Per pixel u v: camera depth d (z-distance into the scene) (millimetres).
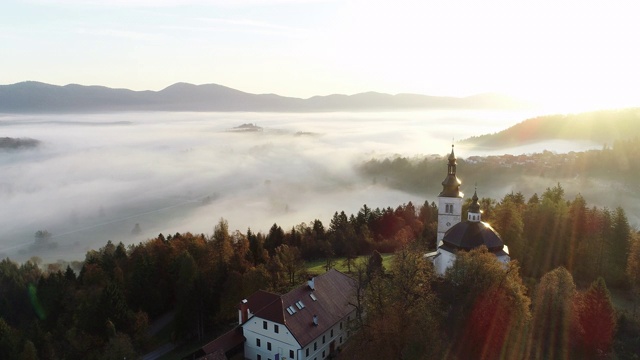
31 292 87438
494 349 54250
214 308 82500
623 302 77188
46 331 77812
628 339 62531
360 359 53062
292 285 92500
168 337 82125
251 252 101875
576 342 58656
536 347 57406
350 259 108500
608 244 86125
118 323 73500
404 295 55562
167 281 91188
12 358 67375
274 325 65062
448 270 62625
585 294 61906
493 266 58688
